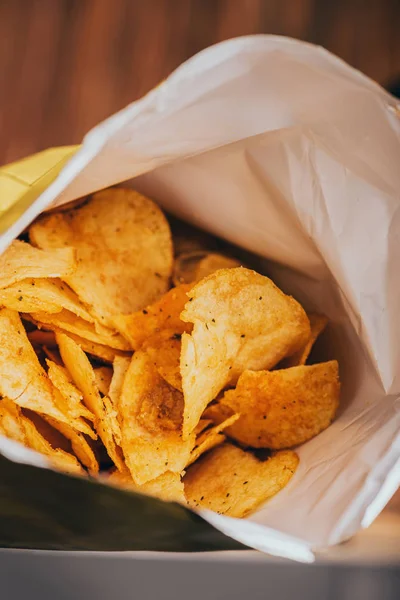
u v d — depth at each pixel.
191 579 0.35
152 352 0.38
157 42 0.77
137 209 0.41
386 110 0.34
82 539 0.33
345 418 0.38
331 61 0.34
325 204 0.38
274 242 0.41
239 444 0.40
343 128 0.36
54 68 0.74
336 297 0.40
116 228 0.41
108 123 0.33
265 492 0.36
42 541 0.33
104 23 0.77
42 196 0.34
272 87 0.35
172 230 0.44
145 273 0.40
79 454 0.37
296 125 0.36
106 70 0.75
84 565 0.35
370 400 0.38
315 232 0.38
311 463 0.37
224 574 0.35
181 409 0.38
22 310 0.38
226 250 0.44
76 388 0.37
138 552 0.35
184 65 0.33
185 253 0.43
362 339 0.38
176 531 0.32
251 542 0.32
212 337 0.37
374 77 0.77
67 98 0.73
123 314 0.39
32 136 0.70
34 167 0.37
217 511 0.35
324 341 0.41
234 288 0.38
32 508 0.32
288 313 0.39
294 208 0.38
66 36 0.76
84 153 0.33
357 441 0.36
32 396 0.36
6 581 0.35
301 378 0.38
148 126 0.35
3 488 0.31
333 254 0.38
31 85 0.73
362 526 0.34
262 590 0.36
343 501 0.35
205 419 0.39
